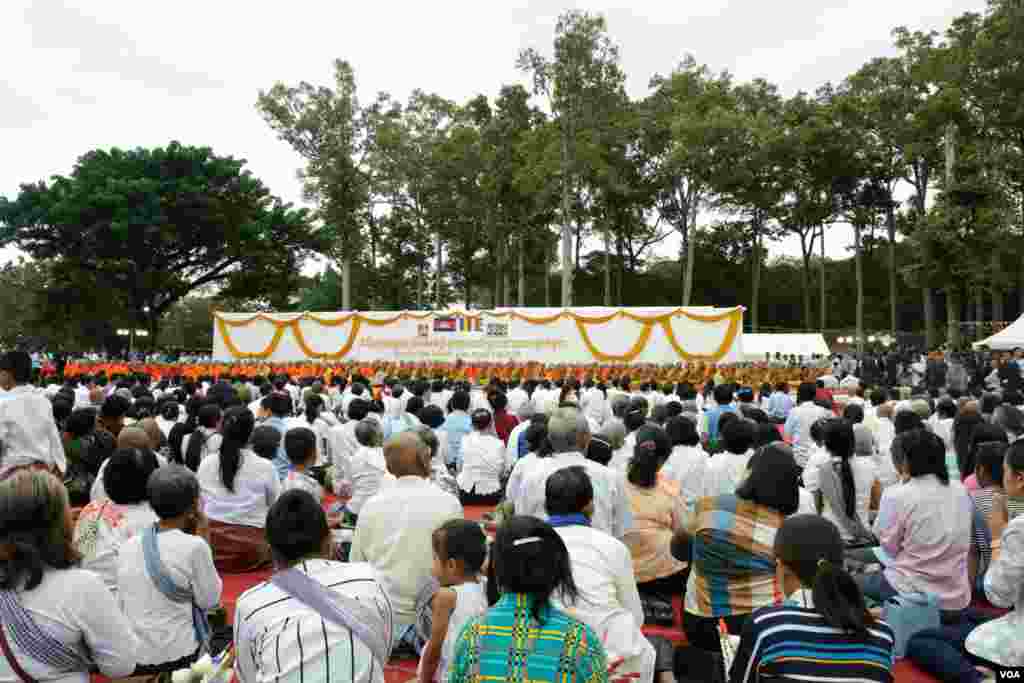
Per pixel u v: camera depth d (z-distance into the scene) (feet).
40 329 193.36
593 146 137.28
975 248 127.13
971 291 133.90
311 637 9.36
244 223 158.92
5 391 22.61
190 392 47.03
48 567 10.21
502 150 162.71
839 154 156.46
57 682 10.14
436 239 195.62
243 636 9.66
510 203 173.37
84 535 16.70
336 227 159.43
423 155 169.37
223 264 169.17
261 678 9.35
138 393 43.98
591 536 12.94
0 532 10.07
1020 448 16.43
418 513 16.49
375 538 16.60
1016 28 125.59
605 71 134.51
